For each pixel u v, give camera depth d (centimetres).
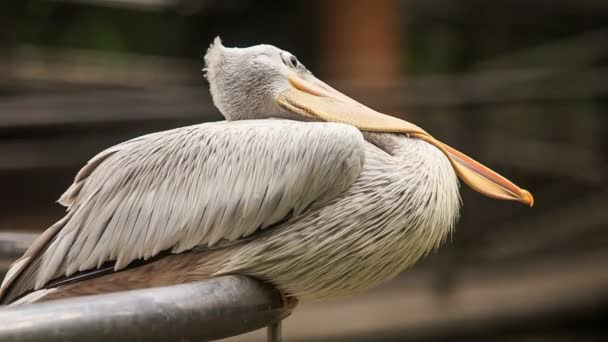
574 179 1527
